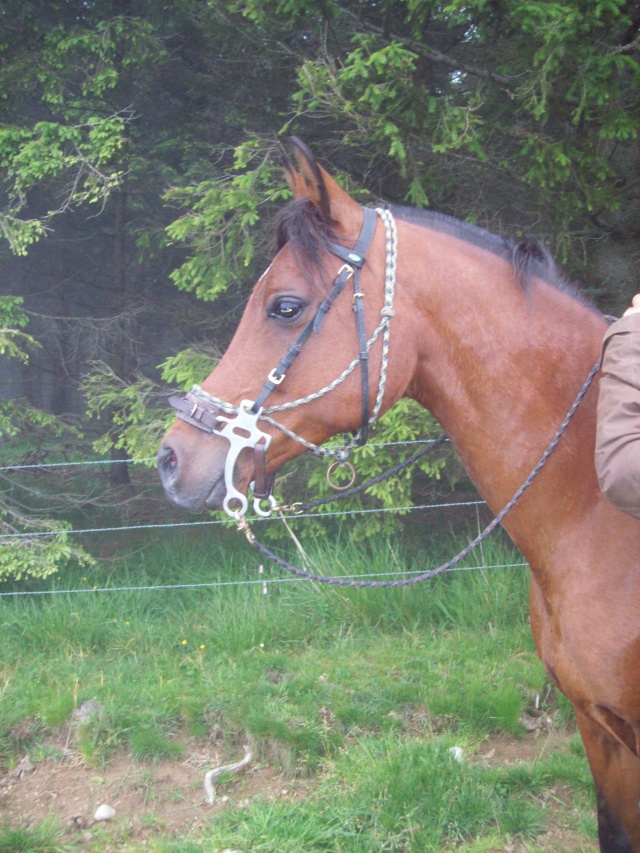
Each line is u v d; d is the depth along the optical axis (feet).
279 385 6.15
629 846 6.88
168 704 11.58
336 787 9.89
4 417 17.89
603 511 5.95
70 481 25.04
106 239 27.27
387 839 8.82
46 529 17.70
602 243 15.48
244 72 18.49
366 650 13.48
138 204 23.09
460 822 9.07
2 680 12.86
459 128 13.14
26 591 17.01
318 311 6.07
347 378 6.15
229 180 17.47
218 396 6.21
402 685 11.94
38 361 29.43
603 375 5.40
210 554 18.31
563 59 12.81
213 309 21.62
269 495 6.24
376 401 6.20
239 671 12.57
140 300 24.39
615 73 13.26
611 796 6.85
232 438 6.11
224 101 19.44
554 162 13.24
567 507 6.10
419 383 6.49
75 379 26.50
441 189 14.78
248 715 11.06
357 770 10.03
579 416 6.14
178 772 10.56
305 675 12.38
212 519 20.18
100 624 14.65
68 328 25.39
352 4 16.06
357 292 6.08
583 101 12.39
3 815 9.65
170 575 17.46
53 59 17.04
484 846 8.76
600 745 6.70
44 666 13.26
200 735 11.23
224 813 9.52
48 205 22.75
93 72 18.51
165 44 19.33
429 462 15.07
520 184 14.57
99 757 10.71
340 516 17.67
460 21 13.16
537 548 6.29
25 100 19.62
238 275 15.29
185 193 15.43
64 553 15.26
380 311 6.14
